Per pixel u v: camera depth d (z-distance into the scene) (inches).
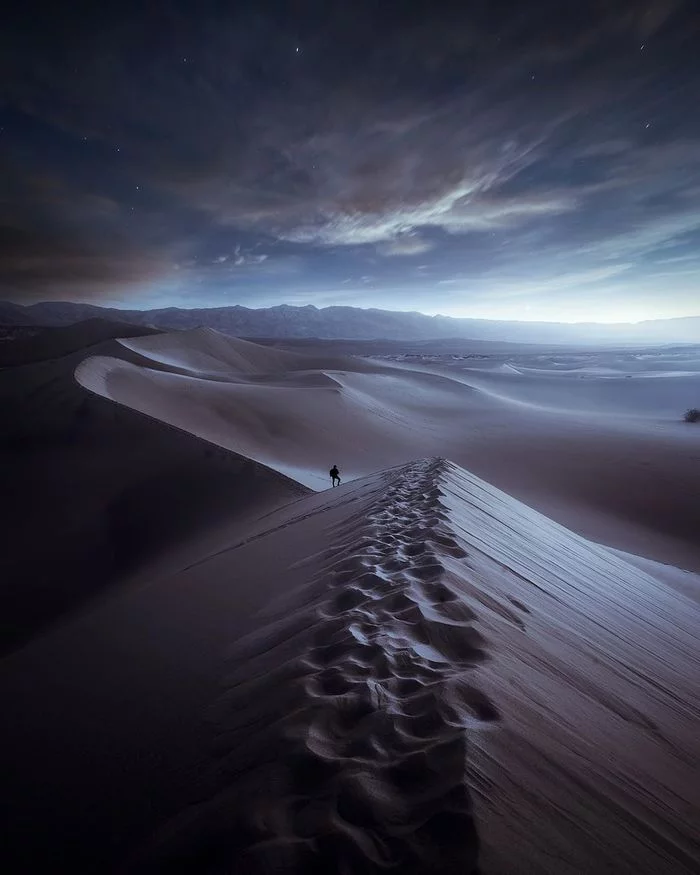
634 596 278.4
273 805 69.3
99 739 108.3
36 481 622.5
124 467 665.6
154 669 142.7
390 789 68.7
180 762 91.4
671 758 105.6
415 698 91.2
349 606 143.9
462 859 56.7
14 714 128.9
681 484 996.6
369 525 235.6
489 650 116.0
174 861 66.2
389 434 1512.1
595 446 1389.0
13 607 381.7
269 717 94.6
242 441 1159.6
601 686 129.0
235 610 181.2
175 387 1437.0
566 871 59.2
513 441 1488.7
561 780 77.2
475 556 193.3
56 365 1378.0
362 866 57.5
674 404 2699.3
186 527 520.4
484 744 77.5
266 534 341.7
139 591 245.6
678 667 180.4
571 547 343.6
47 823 83.7
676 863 68.8
